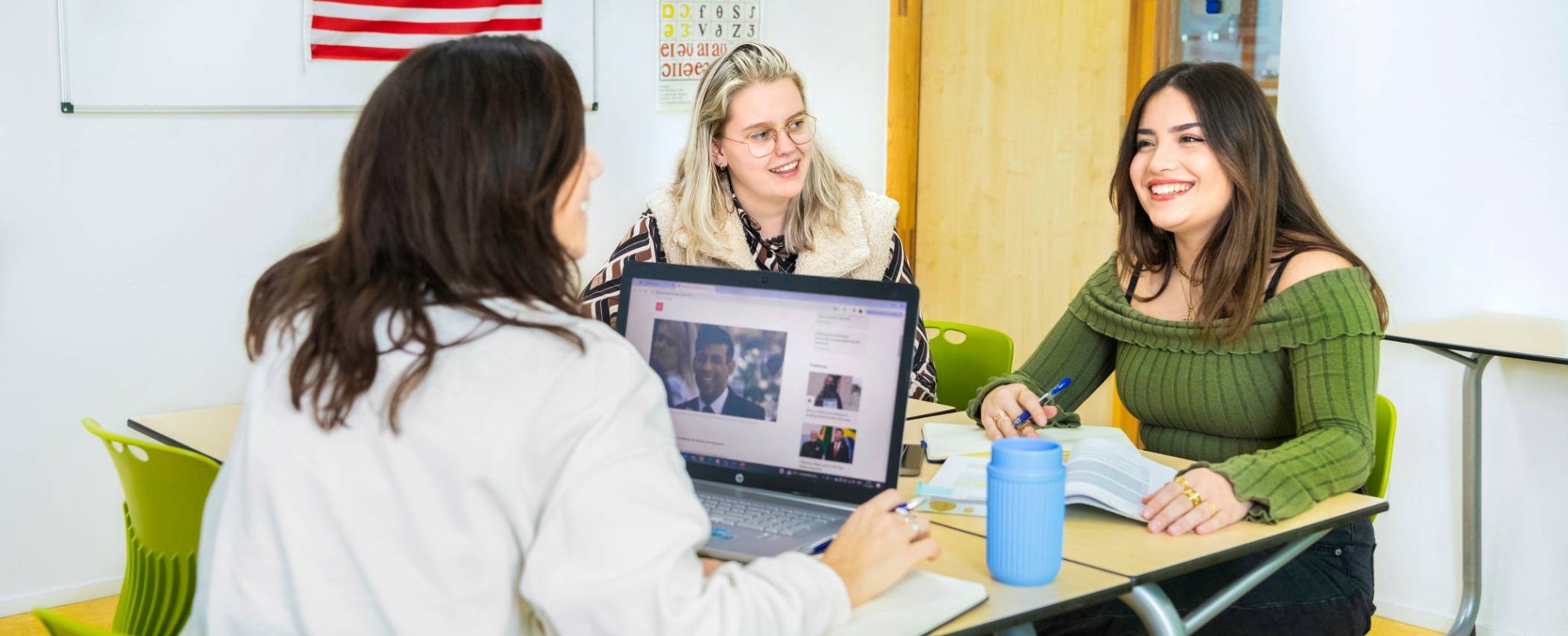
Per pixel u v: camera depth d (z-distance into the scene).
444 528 0.93
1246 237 1.83
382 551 0.94
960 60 4.17
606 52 3.83
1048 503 1.26
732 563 1.05
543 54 1.02
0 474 3.01
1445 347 2.47
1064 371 2.13
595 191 3.87
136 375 3.17
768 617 0.98
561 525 0.92
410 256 0.99
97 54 3.01
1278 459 1.58
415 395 0.95
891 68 4.35
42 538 3.09
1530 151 2.70
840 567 1.15
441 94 0.98
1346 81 2.96
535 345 0.96
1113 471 1.61
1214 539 1.45
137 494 1.68
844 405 1.51
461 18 3.54
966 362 2.63
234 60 3.20
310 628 0.93
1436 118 2.83
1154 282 2.03
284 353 1.01
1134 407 2.01
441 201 0.97
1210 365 1.87
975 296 4.22
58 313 3.04
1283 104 3.10
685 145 2.26
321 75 3.34
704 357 1.60
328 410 0.95
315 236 3.37
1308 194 1.91
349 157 1.01
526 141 0.98
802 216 2.31
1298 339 1.77
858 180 2.38
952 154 4.25
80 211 3.04
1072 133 3.79
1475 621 2.80
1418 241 2.89
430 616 0.93
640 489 0.93
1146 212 1.97
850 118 4.32
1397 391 2.96
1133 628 1.67
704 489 1.57
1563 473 2.72
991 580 1.30
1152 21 3.49
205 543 1.02
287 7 3.26
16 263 2.97
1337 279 1.78
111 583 3.20
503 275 0.99
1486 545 2.86
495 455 0.93
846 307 1.53
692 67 3.99
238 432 1.01
